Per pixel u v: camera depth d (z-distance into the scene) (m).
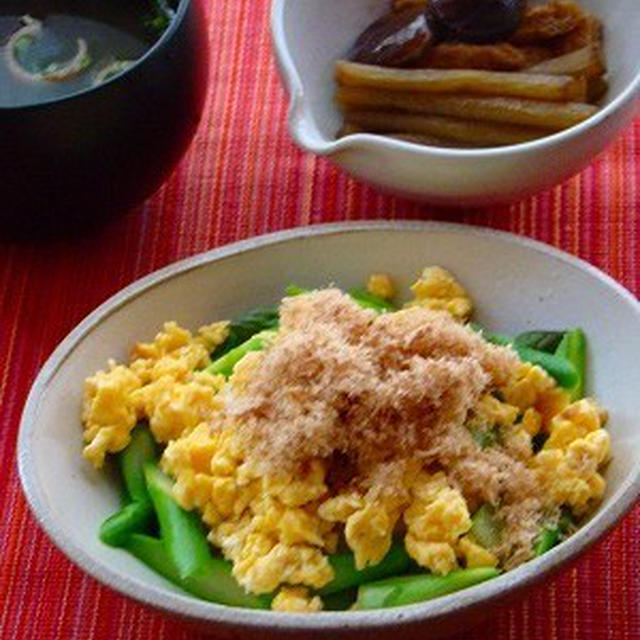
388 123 0.59
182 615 0.43
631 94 0.54
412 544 0.46
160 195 0.61
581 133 0.53
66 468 0.49
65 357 0.50
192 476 0.48
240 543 0.47
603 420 0.49
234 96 0.64
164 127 0.55
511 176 0.54
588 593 0.49
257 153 0.62
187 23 0.54
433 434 0.47
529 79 0.57
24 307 0.58
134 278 0.58
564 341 0.51
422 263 0.54
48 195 0.54
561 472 0.48
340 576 0.46
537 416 0.50
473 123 0.58
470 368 0.48
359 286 0.54
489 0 0.58
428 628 0.43
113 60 0.57
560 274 0.52
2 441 0.54
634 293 0.56
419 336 0.48
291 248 0.53
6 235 0.57
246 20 0.66
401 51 0.58
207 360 0.52
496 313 0.53
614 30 0.59
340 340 0.48
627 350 0.50
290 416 0.46
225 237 0.60
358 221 0.55
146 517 0.49
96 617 0.50
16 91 0.56
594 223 0.58
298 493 0.46
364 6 0.61
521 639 0.48
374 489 0.46
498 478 0.47
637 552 0.50
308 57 0.60
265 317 0.53
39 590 0.50
